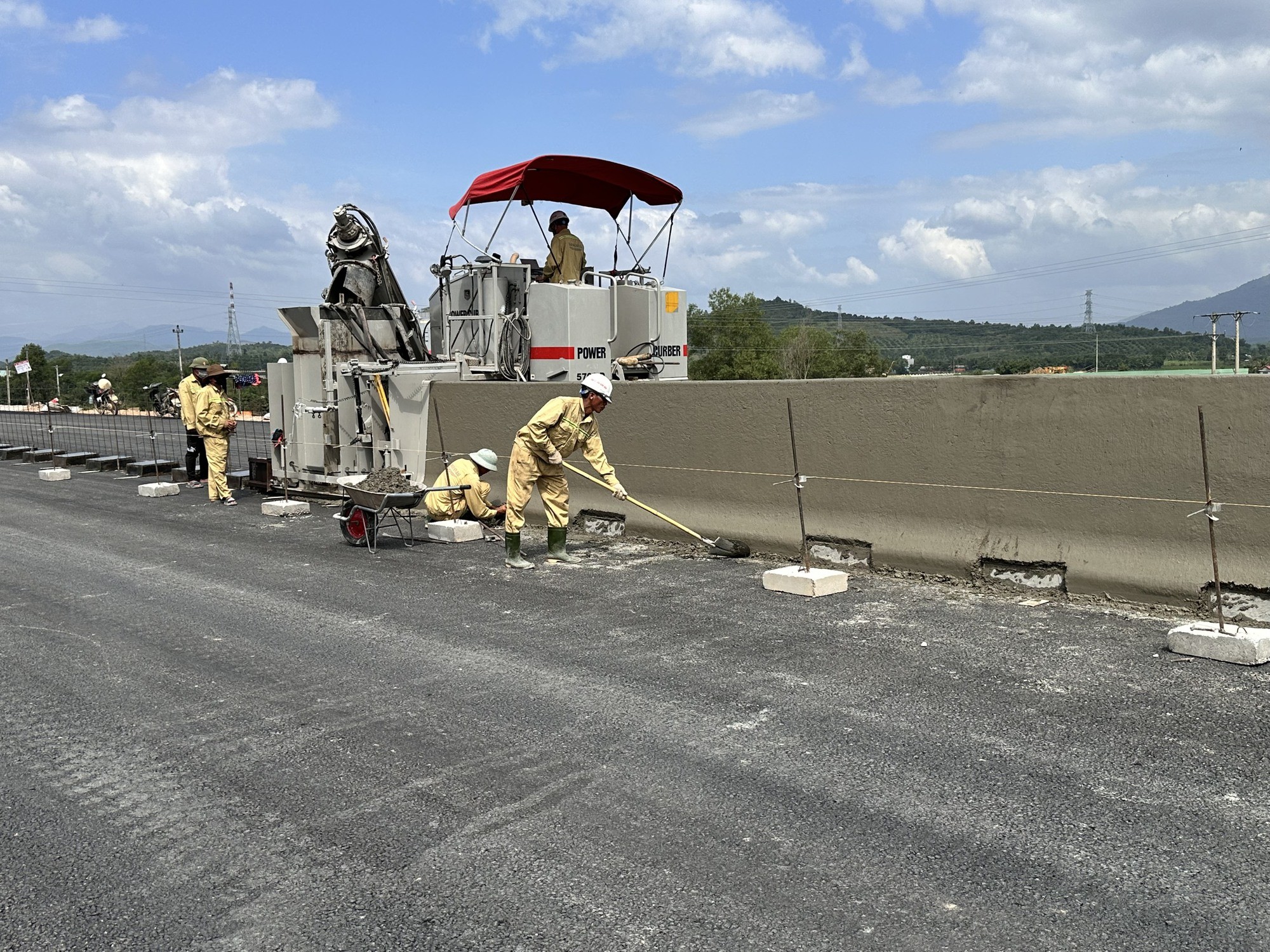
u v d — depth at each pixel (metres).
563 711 4.86
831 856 3.40
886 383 7.62
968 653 5.62
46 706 5.13
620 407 9.55
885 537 7.69
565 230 12.86
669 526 9.20
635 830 3.62
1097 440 6.56
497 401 10.72
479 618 6.72
